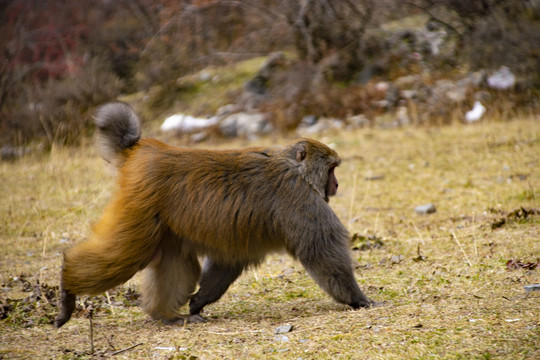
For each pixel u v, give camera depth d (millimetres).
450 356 5027
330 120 21547
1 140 21953
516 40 21766
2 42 27797
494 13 22734
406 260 8773
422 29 24016
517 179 13039
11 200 13750
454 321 5816
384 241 9969
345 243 6742
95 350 5949
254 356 5465
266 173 6707
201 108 23766
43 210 12883
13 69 26344
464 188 12977
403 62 23453
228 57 26609
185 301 6988
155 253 6695
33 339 6414
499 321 5668
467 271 7758
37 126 22125
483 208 11305
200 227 6551
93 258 6312
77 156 17766
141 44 28375
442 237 9781
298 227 6602
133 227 6391
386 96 21875
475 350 5078
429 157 16078
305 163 6754
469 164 14906
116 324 6941
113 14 29859
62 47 27734
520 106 20016
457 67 22484
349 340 5617
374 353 5262
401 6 24891
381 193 13453
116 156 6859
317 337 5801
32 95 24188
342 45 24312
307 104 22297
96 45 28500
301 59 24656
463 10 23469
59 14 29578
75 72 24859
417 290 7289
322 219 6648
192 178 6578
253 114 22469
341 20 24438
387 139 18766
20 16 29031
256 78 24078
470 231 9844
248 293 8031
